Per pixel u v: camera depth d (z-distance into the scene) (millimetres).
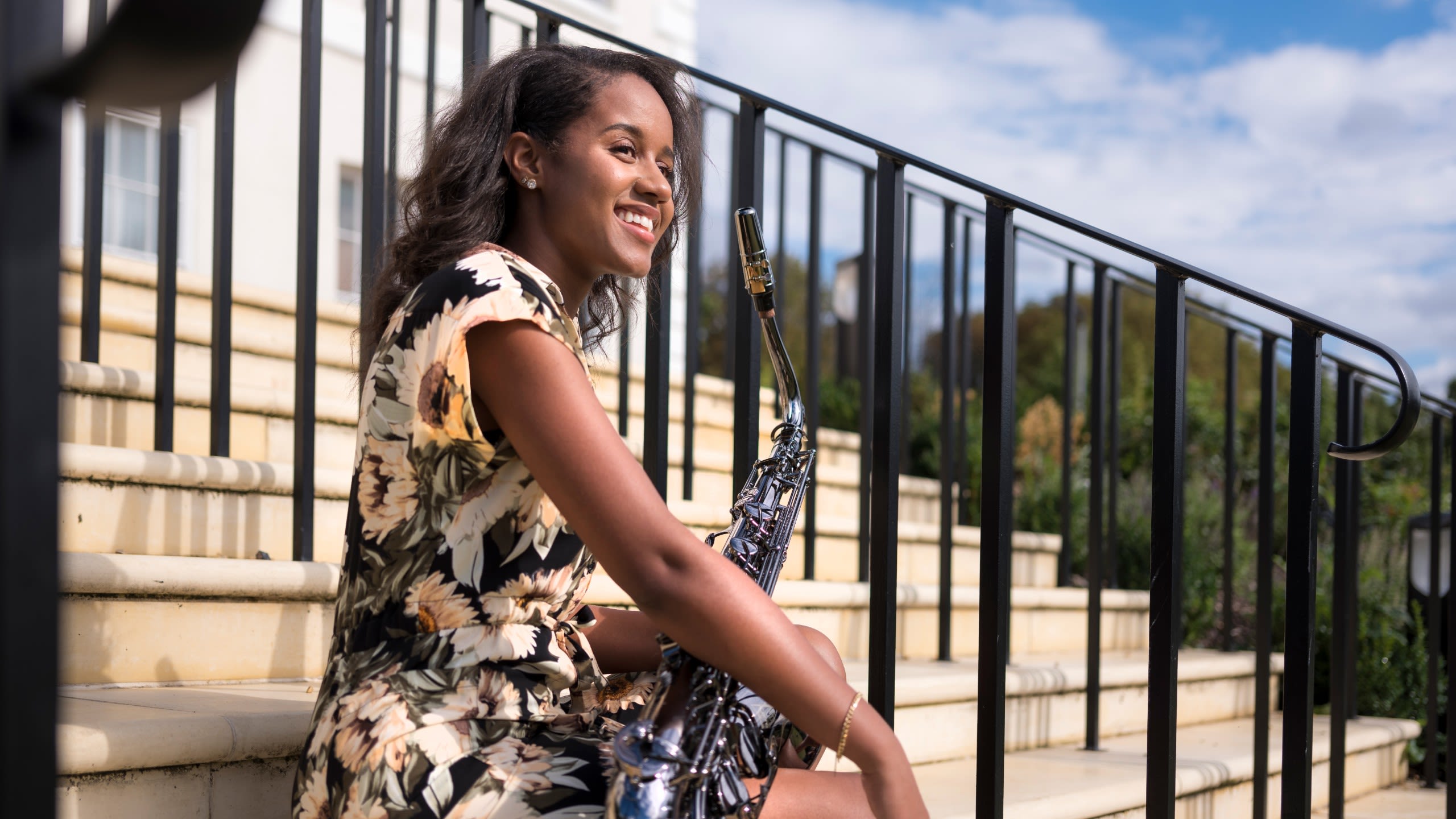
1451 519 2865
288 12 5402
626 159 1335
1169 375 1558
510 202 1354
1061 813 2012
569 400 1066
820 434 4246
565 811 1037
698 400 4062
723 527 2695
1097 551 2740
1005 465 1567
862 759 1057
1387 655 3740
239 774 1385
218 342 2061
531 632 1177
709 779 1057
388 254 1396
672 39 6945
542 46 1395
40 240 513
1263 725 2508
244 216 5250
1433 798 3184
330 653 1228
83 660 1570
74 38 3498
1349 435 2695
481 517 1133
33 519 506
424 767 1054
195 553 1934
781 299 4156
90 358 2164
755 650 1037
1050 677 2678
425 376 1101
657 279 1838
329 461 2545
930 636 3004
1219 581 4449
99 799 1240
